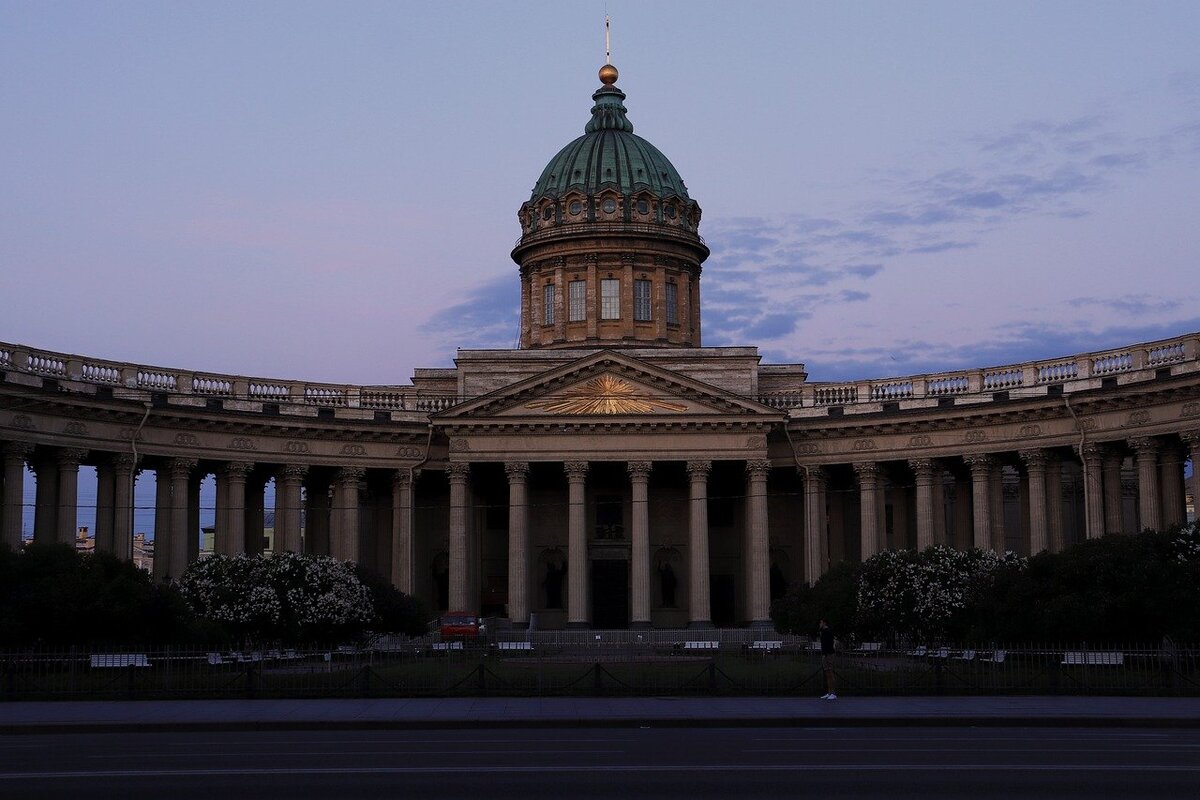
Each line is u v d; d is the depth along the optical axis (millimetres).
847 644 65625
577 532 86312
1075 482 91312
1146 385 72875
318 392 87188
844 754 30312
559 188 107375
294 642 63594
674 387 86688
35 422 72000
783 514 95188
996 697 46031
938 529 84250
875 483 86000
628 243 104688
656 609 95812
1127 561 54469
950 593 62406
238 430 82562
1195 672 48594
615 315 104312
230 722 37938
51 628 53094
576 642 79812
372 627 69250
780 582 94875
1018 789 25109
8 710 42406
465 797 24266
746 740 33812
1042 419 79250
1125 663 49125
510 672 53000
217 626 60656
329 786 25516
